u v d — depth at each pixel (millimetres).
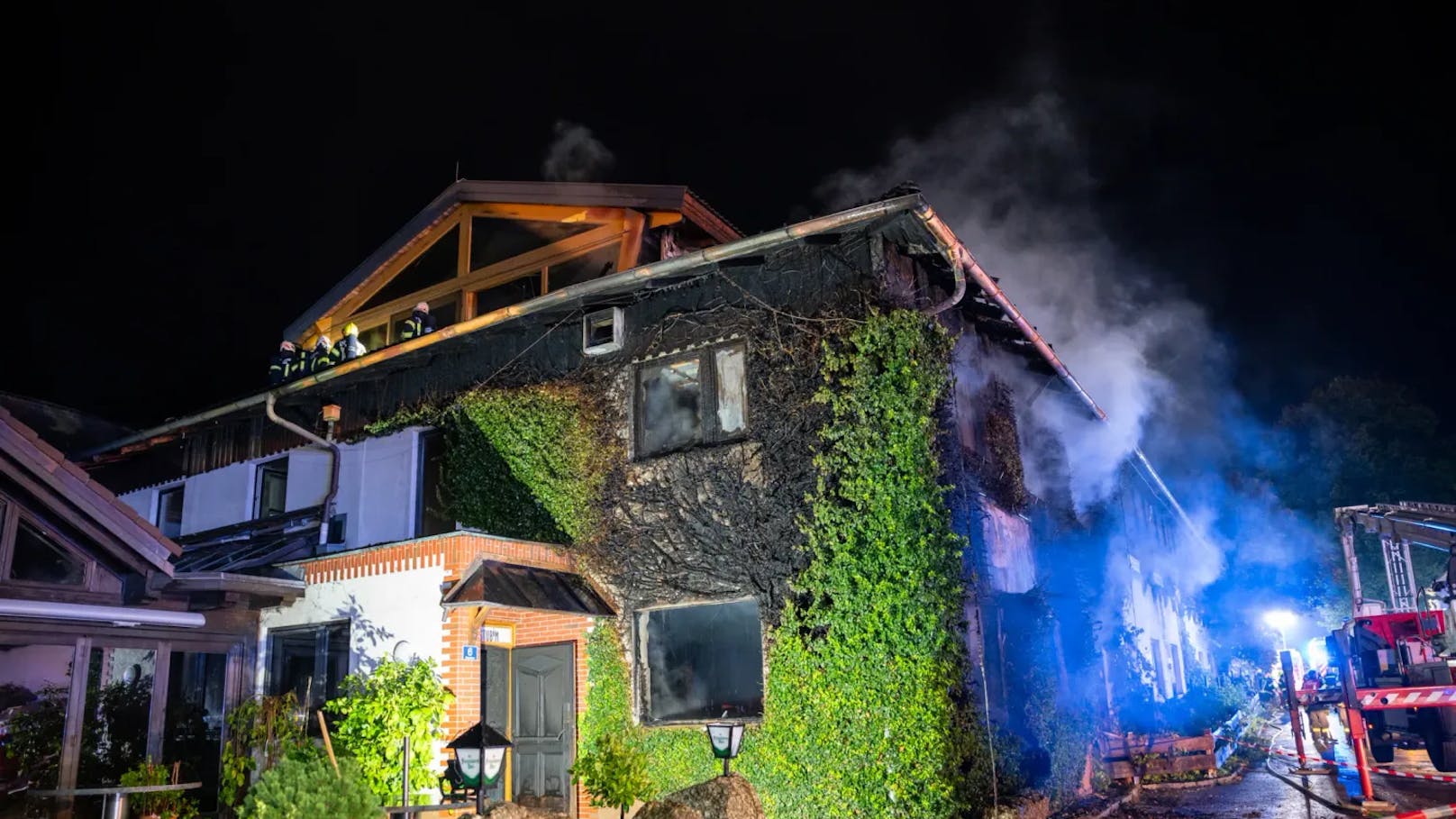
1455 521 14328
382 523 14328
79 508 10055
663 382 11930
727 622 10852
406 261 17359
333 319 18156
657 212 14883
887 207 9961
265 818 6082
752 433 10977
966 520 10688
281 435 16359
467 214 16812
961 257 10602
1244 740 18344
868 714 9602
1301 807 11148
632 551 11547
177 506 18172
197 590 10969
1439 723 12711
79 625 10148
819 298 10875
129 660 11055
